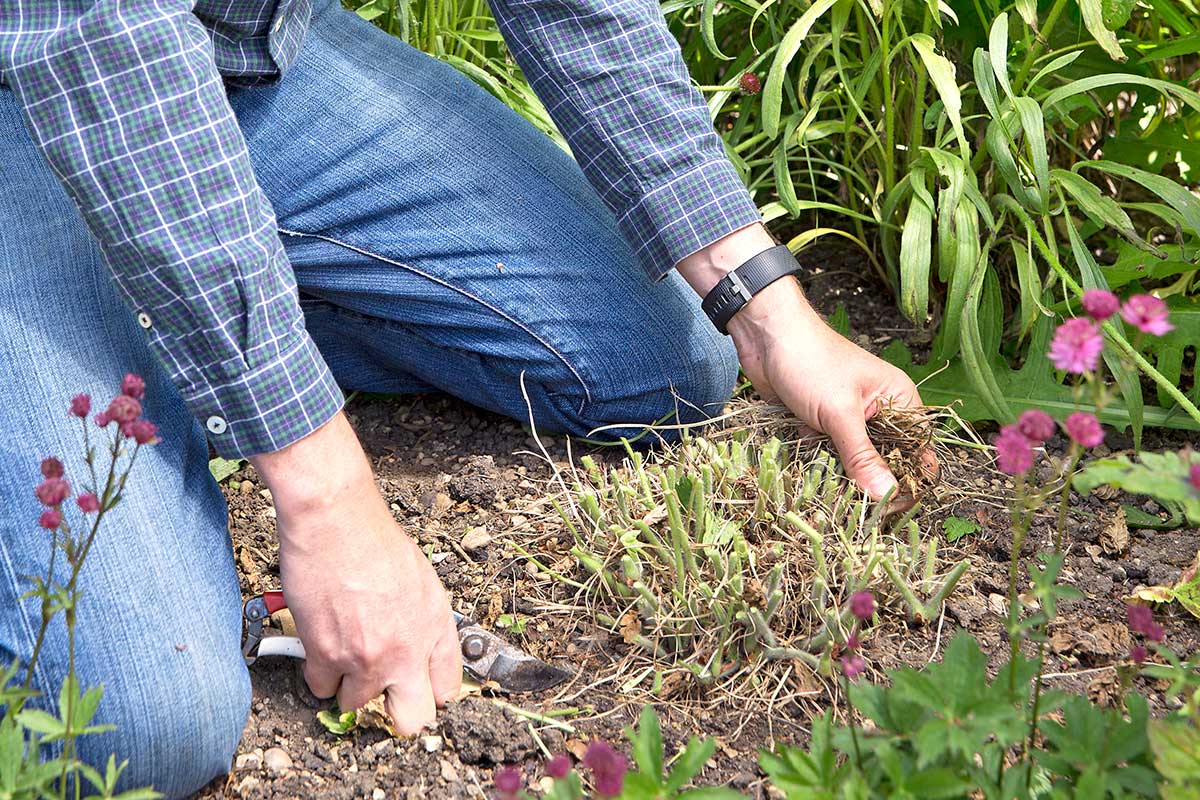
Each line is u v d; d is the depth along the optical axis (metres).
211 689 1.33
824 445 1.75
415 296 1.84
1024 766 1.12
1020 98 1.84
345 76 1.84
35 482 1.36
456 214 1.83
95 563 1.32
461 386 1.96
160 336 1.31
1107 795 1.13
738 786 1.37
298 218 1.81
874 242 2.30
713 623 1.53
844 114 2.20
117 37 1.24
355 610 1.37
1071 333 1.00
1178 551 1.73
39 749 1.28
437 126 1.85
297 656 1.49
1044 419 1.02
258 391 1.31
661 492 1.69
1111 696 1.47
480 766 1.42
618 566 1.65
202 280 1.27
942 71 1.87
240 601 1.49
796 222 2.43
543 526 1.76
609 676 1.54
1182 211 1.84
